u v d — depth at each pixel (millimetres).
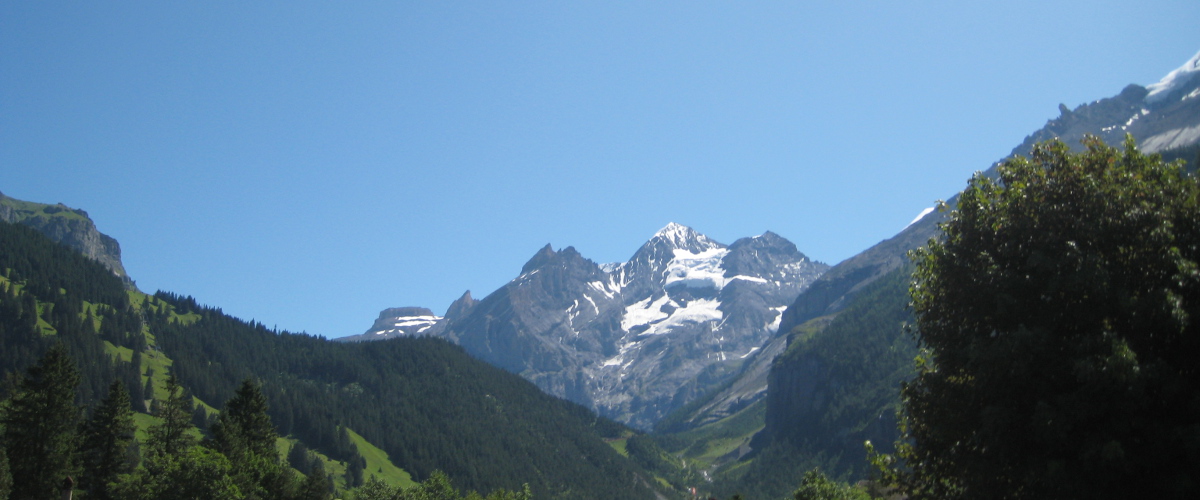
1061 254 33000
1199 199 33000
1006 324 34688
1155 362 29609
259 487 109375
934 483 39031
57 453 104875
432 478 162500
